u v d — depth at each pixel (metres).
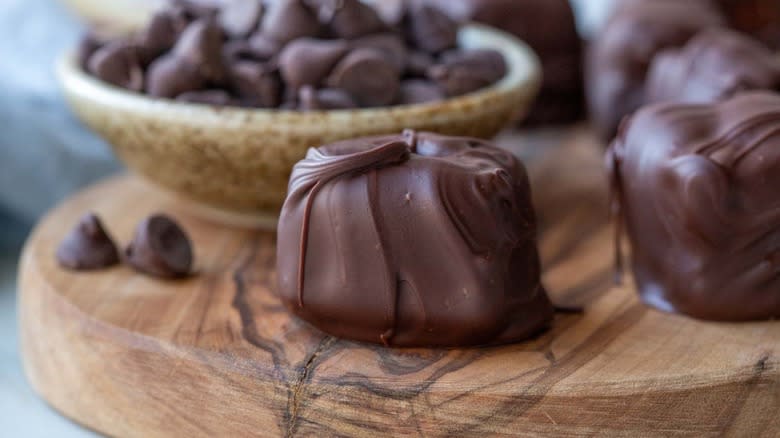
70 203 0.29
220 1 0.29
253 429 0.23
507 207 0.23
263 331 0.24
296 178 0.23
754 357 0.22
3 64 0.33
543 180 0.31
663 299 0.24
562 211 0.29
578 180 0.31
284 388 0.22
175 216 0.28
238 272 0.26
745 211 0.23
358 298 0.22
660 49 0.31
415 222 0.22
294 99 0.26
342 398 0.22
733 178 0.23
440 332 0.23
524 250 0.23
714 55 0.28
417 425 0.22
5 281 0.32
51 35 0.34
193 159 0.26
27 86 0.32
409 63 0.28
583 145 0.33
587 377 0.22
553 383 0.22
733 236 0.23
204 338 0.23
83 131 0.32
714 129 0.24
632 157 0.25
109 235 0.26
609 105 0.31
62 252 0.26
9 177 0.32
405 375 0.22
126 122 0.26
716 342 0.23
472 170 0.23
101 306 0.24
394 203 0.22
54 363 0.25
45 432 0.24
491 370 0.22
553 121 0.35
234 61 0.27
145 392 0.23
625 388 0.22
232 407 0.23
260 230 0.28
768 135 0.23
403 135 0.24
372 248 0.22
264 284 0.25
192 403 0.23
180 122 0.25
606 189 0.30
